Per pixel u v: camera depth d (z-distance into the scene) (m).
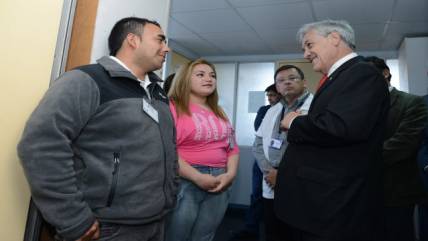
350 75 1.15
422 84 3.40
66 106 0.83
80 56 1.14
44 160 0.78
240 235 3.14
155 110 1.06
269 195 2.03
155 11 1.55
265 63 4.73
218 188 1.41
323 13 3.09
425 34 3.52
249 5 3.03
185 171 1.34
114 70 0.97
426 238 2.05
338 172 1.11
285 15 3.20
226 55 4.84
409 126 1.56
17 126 0.97
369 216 1.10
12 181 0.97
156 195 0.99
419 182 1.61
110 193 0.89
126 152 0.93
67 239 0.82
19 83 0.97
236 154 1.64
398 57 4.03
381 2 2.81
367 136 1.08
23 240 1.00
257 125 3.17
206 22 3.50
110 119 0.92
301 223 1.14
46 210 0.80
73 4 1.16
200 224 1.43
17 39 0.97
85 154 0.91
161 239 1.13
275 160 1.93
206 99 1.62
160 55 1.13
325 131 1.10
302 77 2.07
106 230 0.90
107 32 1.22
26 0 0.99
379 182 1.17
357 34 3.62
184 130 1.39
